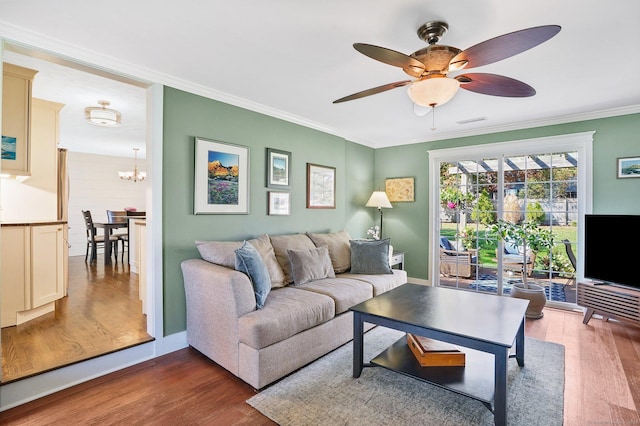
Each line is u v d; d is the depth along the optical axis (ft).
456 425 5.76
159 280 8.57
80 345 7.95
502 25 6.14
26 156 9.04
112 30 6.45
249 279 7.59
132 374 7.51
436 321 6.46
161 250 8.64
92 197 24.53
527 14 5.78
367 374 7.50
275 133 11.89
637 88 9.29
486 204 14.20
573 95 9.86
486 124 13.35
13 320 9.25
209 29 6.40
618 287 10.32
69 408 6.24
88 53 7.28
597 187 11.59
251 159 11.03
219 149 10.00
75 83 10.35
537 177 12.97
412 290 8.98
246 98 10.44
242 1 5.50
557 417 5.96
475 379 6.27
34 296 9.71
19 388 6.37
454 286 15.07
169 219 8.84
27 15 5.94
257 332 6.71
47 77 9.85
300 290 9.28
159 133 8.59
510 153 13.47
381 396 6.63
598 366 7.85
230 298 7.29
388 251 12.43
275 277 9.69
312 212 13.58
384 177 17.26
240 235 10.69
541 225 12.87
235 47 7.12
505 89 6.53
